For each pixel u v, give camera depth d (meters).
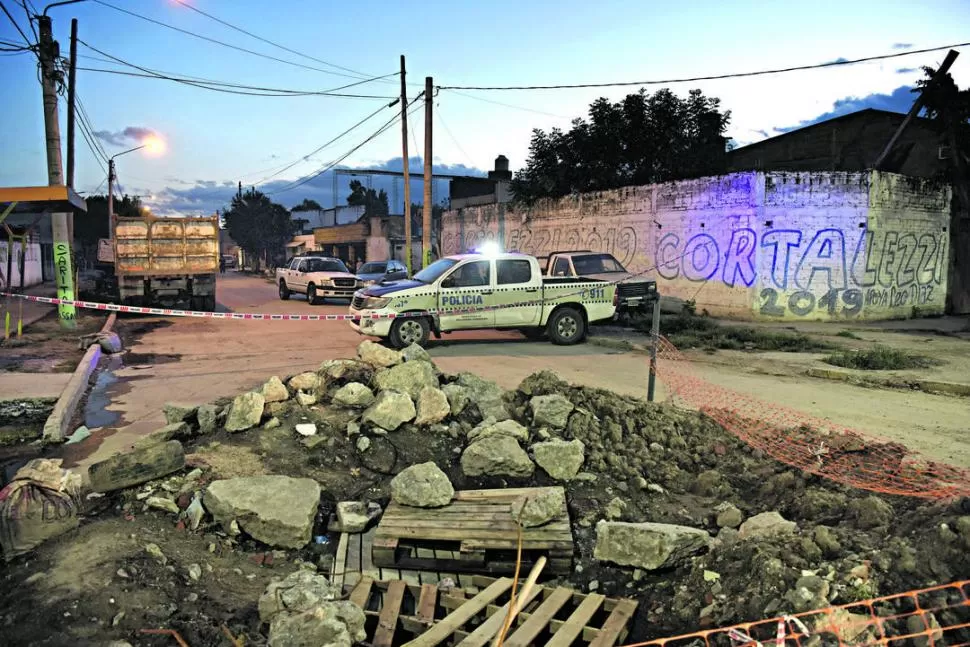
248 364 10.27
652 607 3.83
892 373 9.74
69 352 11.09
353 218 54.22
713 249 17.72
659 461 5.69
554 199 23.34
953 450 6.10
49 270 35.66
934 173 20.45
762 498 5.05
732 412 6.93
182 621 3.39
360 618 3.42
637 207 19.97
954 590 3.08
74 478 4.32
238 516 4.42
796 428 6.35
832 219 16.77
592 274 15.08
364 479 5.43
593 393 6.64
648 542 4.19
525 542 4.32
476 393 6.71
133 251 17.84
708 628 3.39
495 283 11.66
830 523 4.35
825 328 15.71
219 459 5.37
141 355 11.16
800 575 3.38
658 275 19.47
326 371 6.85
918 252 18.36
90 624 3.25
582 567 4.34
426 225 19.80
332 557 4.41
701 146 22.83
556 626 3.55
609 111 22.98
